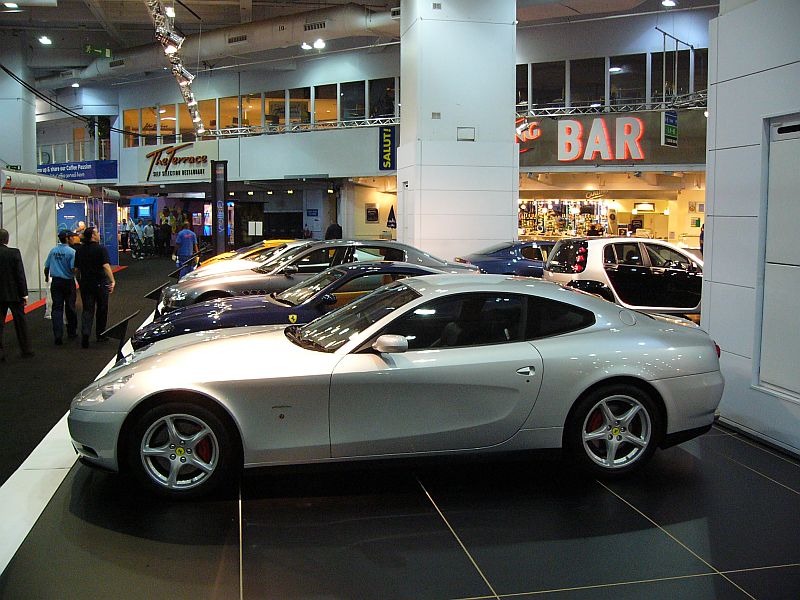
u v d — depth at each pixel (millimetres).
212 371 4648
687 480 5082
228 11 26016
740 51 6066
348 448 4715
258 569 3787
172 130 34656
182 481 4672
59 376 8688
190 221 40594
